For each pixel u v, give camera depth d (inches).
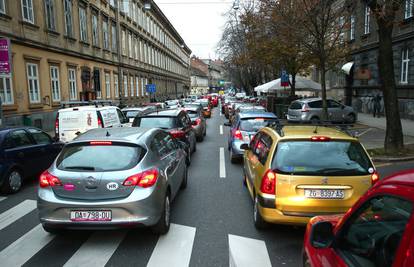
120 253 182.4
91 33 1095.0
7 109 658.2
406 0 448.8
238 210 248.1
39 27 772.0
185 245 190.9
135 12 1726.1
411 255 64.0
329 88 1401.3
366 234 87.2
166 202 208.2
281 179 187.5
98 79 1078.4
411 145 474.3
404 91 823.7
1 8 647.8
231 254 179.2
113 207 184.2
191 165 414.6
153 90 1553.9
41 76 786.2
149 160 203.6
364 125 764.0
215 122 1083.9
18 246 193.8
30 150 336.8
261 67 1392.7
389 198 79.7
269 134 225.6
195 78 4628.4
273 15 609.3
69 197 188.4
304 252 122.7
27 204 277.3
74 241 199.2
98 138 206.7
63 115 467.8
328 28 601.9
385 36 417.7
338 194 183.9
